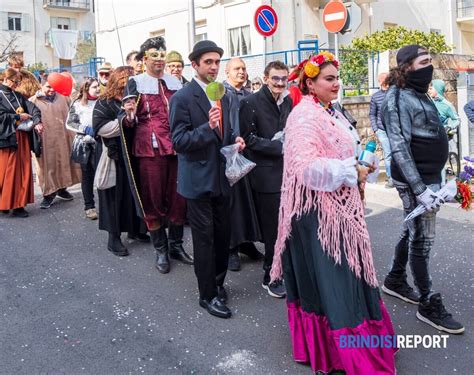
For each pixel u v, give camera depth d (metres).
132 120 4.73
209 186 3.94
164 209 5.06
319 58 3.16
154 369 3.43
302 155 3.04
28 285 4.85
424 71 3.70
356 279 3.10
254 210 5.09
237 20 15.26
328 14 7.86
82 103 6.63
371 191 8.20
